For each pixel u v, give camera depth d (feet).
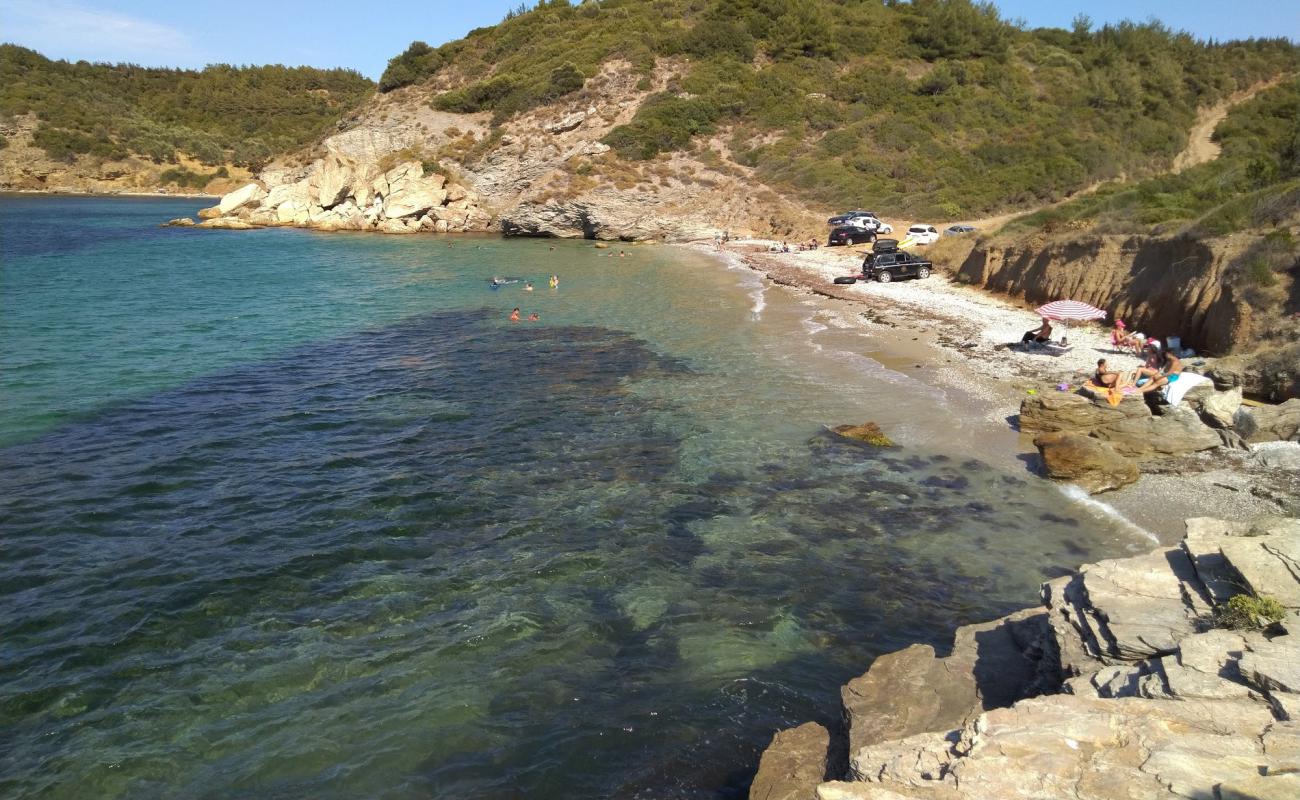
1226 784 17.11
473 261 170.81
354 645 33.35
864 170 217.56
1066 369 72.23
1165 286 77.97
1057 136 230.89
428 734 27.94
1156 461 50.90
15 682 30.81
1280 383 57.31
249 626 34.81
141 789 25.58
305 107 571.28
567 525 44.60
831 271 143.23
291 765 26.53
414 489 49.83
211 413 65.31
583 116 252.62
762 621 34.91
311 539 43.11
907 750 20.75
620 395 69.31
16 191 411.75
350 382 74.79
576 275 146.41
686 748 26.99
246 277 145.07
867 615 35.19
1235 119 247.50
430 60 316.40
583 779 25.71
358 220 254.06
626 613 35.73
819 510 45.93
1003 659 27.55
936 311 101.45
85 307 111.65
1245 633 22.68
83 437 59.06
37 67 512.63
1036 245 104.68
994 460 52.70
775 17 287.28
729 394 68.80
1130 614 25.08
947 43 279.28
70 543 42.55
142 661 32.24
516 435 59.67
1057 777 18.20
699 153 233.96
